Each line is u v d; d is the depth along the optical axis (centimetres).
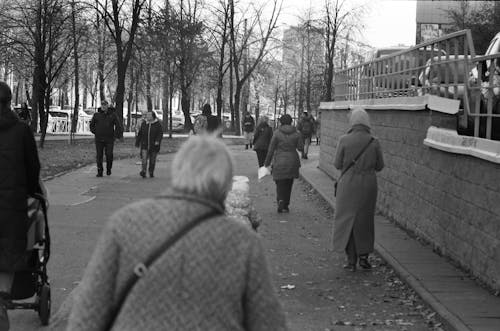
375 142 973
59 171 2197
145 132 2158
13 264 612
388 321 730
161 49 4462
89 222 1316
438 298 785
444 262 991
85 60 5122
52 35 3114
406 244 1137
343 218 973
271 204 1691
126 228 283
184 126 5962
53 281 873
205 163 290
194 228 280
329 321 730
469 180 936
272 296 289
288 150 1527
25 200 623
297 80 6312
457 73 1106
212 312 276
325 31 4591
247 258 283
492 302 770
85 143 3638
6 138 619
